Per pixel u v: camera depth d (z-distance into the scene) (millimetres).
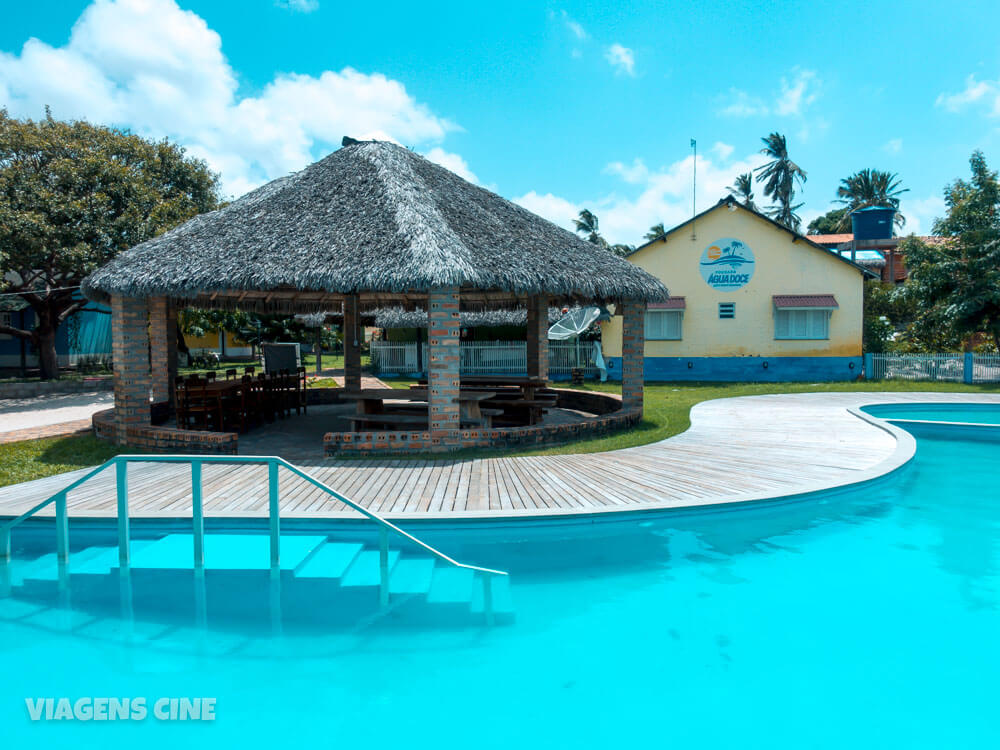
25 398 20172
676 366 27266
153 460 5836
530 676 4559
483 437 10516
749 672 4578
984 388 22109
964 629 5184
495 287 10211
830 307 25734
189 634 5188
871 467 9297
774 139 50812
